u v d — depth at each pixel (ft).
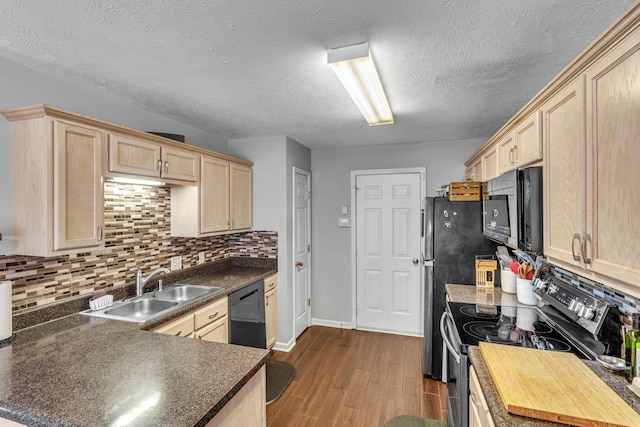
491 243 8.48
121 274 7.32
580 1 3.82
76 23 4.26
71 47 4.90
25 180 5.17
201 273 9.91
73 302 6.16
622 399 3.13
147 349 4.56
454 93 6.88
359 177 12.75
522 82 6.28
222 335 7.98
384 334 12.20
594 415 2.86
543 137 4.86
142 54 5.13
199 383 3.62
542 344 4.88
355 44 4.83
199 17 4.15
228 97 7.09
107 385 3.57
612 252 3.12
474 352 4.49
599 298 4.69
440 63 5.46
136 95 6.94
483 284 8.34
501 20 4.22
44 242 5.06
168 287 8.38
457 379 5.35
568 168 4.03
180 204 8.68
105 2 3.82
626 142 2.90
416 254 12.06
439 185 11.80
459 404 5.10
